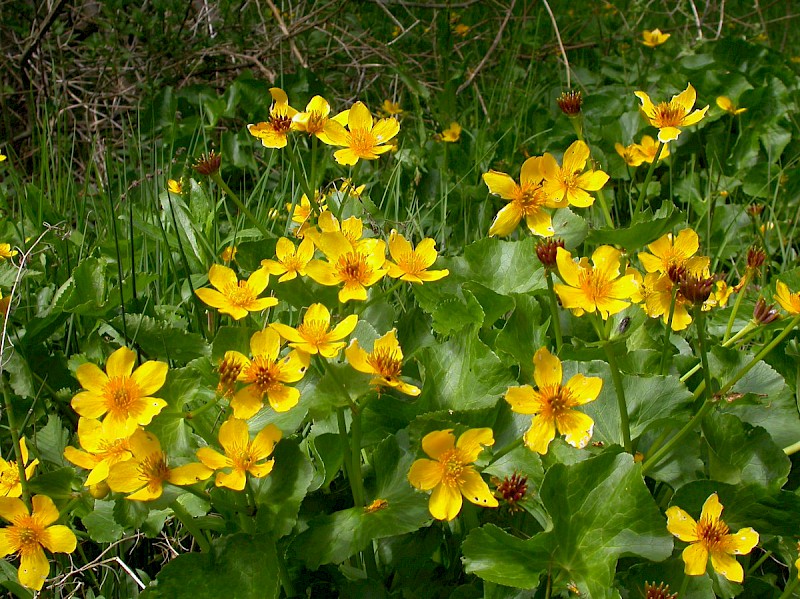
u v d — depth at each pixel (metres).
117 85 1.64
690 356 0.71
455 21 1.93
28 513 0.58
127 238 0.97
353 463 0.61
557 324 0.67
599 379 0.58
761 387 0.69
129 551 0.70
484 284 0.79
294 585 0.63
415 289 0.78
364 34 1.67
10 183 1.39
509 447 0.61
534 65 1.71
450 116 1.47
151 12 1.74
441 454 0.57
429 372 0.67
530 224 0.68
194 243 0.92
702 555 0.57
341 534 0.60
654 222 0.69
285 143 0.73
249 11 1.87
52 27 1.56
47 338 0.78
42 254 0.91
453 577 0.63
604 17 1.93
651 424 0.63
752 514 0.63
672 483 0.63
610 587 0.57
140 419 0.57
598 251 0.61
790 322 0.64
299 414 0.61
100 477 0.56
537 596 0.59
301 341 0.59
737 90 1.32
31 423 0.73
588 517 0.59
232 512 0.62
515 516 0.64
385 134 0.73
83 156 1.52
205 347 0.72
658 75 1.55
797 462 0.69
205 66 1.67
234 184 1.35
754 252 0.71
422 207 1.16
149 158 1.41
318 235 0.64
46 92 1.45
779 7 2.38
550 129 1.33
